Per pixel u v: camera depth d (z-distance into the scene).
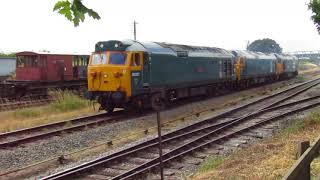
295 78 60.09
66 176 10.74
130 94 21.70
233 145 14.91
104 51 22.33
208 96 31.83
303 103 26.36
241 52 39.91
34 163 12.47
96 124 19.05
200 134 16.80
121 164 12.23
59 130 16.83
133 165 12.16
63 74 33.34
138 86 22.14
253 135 16.55
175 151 13.48
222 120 20.38
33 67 31.81
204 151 13.98
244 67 38.38
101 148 14.54
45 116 22.36
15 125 19.31
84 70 35.41
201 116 21.86
